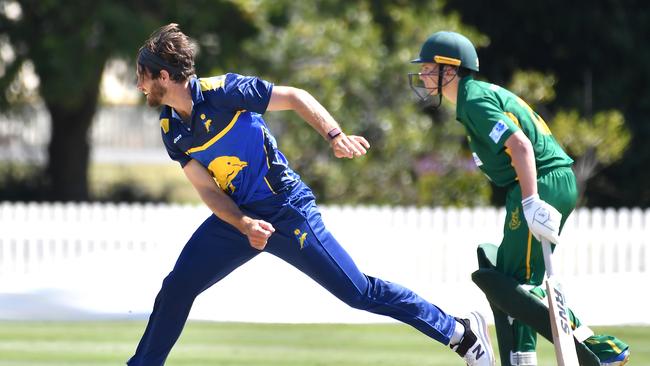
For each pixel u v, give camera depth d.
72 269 40.50
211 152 17.88
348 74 53.84
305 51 56.50
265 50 57.09
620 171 66.00
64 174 69.94
